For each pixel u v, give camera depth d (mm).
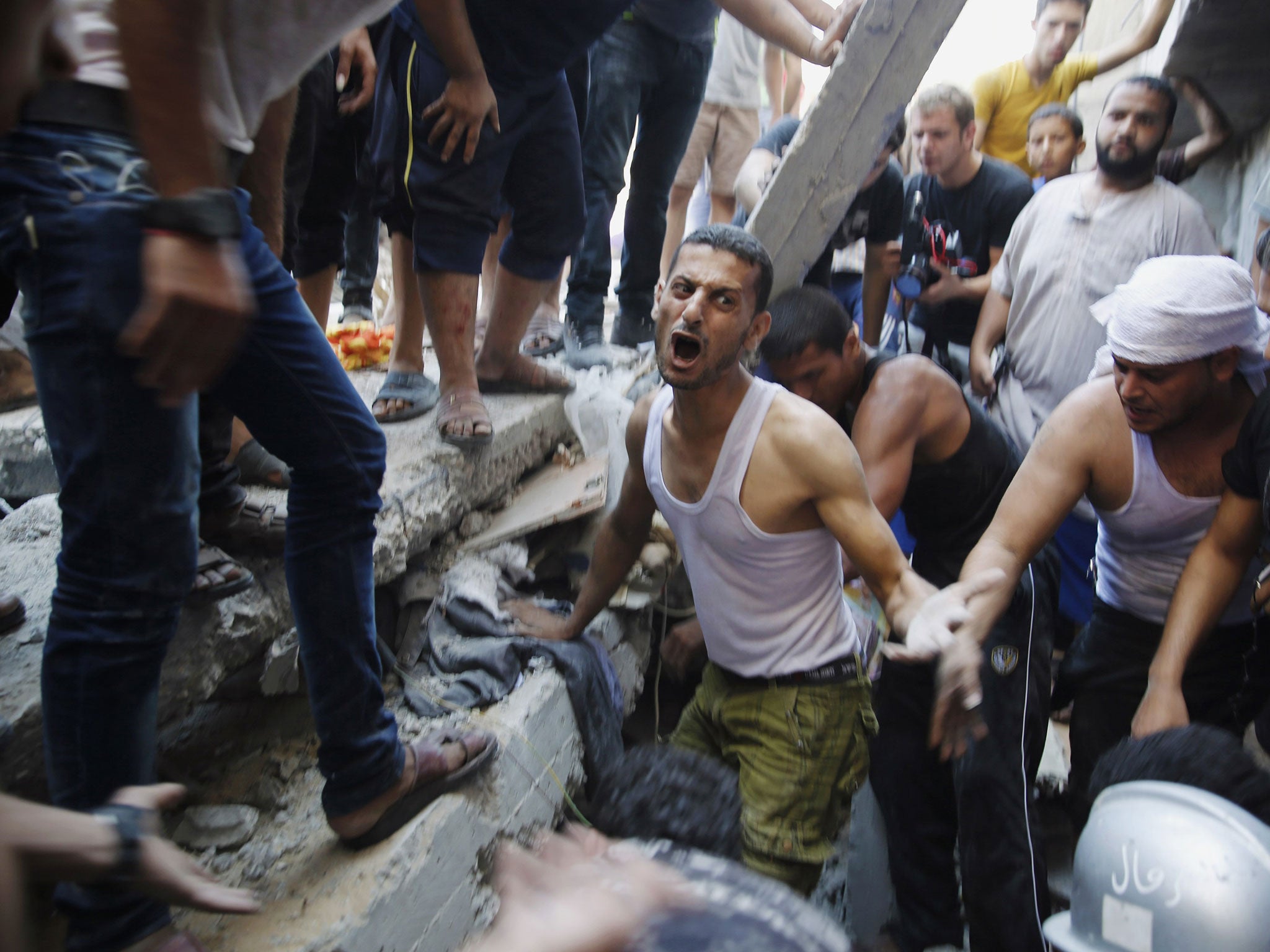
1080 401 2262
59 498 1327
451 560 2664
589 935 660
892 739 2590
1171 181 4355
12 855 777
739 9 2840
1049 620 2541
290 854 1828
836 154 2797
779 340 2449
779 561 2098
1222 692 2438
